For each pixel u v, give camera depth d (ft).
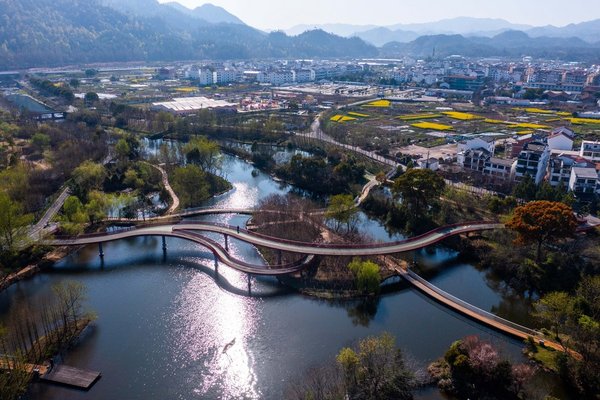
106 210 512.63
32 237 431.02
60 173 597.52
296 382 273.95
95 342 311.06
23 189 512.63
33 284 387.14
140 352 302.25
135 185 597.11
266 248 449.48
